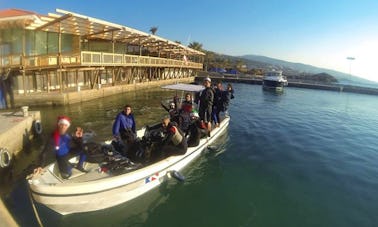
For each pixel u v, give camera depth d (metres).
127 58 26.55
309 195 8.12
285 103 29.25
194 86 14.80
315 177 9.40
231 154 11.33
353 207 7.52
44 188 5.94
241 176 9.28
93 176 6.96
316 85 50.88
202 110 11.30
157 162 8.00
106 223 6.41
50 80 21.58
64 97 19.62
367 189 8.62
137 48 36.84
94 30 22.39
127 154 8.57
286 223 6.71
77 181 6.63
